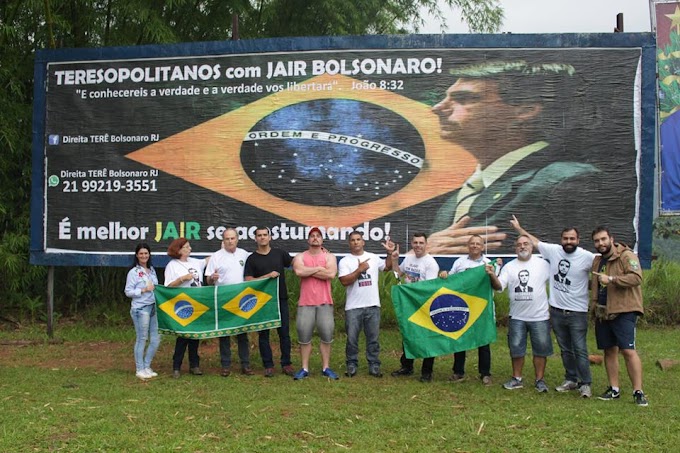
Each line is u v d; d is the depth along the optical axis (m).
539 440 6.26
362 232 10.62
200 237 10.91
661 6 11.37
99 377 8.70
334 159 10.72
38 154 11.27
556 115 10.50
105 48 11.20
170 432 6.42
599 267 7.71
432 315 8.48
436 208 10.55
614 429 6.55
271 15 14.64
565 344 8.08
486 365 8.52
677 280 13.70
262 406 7.28
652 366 9.69
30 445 6.05
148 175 11.06
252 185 10.84
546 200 10.45
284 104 10.83
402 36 10.67
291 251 10.73
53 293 11.95
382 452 5.94
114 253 11.09
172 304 8.73
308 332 8.76
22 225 12.25
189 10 13.66
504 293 12.82
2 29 11.79
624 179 10.38
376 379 8.68
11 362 9.68
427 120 10.62
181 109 11.03
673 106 11.24
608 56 10.48
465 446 6.11
